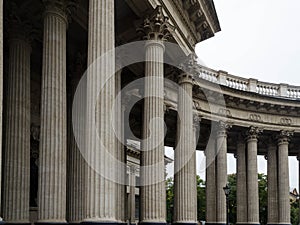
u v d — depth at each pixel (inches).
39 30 1210.6
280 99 2327.8
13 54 1147.3
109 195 858.1
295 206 4859.7
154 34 1214.3
